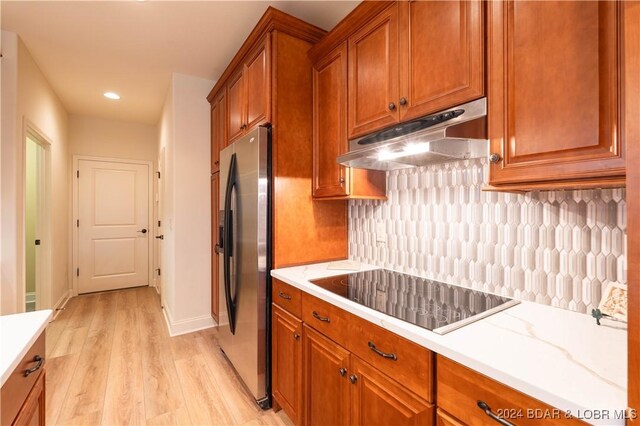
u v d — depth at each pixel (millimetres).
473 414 815
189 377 2168
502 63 994
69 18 2105
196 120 3076
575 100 829
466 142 1191
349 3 1911
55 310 3436
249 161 1952
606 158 774
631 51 563
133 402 1885
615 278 1044
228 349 2258
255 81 2084
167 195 3350
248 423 1723
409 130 1271
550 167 877
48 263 3277
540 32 902
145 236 4699
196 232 3068
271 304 1878
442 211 1596
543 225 1224
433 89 1229
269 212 1900
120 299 4031
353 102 1645
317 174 1944
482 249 1422
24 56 2451
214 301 3012
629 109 567
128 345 2670
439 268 1609
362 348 1189
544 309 1170
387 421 1066
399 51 1378
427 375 932
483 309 1161
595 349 844
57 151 3570
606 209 1067
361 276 1715
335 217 2143
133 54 2598
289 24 1887
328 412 1376
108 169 4445
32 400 948
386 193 1904
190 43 2424
